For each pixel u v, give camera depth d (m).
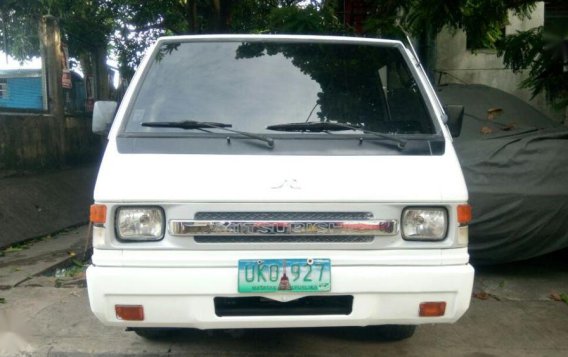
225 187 3.12
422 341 4.24
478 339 4.30
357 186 3.17
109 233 3.11
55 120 10.60
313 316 3.18
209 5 12.77
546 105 8.66
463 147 5.61
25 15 10.45
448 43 9.78
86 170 11.20
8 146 9.02
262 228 3.11
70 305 4.91
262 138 3.39
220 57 4.00
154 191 3.10
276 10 7.76
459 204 3.23
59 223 8.33
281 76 3.93
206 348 4.04
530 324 4.59
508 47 8.03
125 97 3.70
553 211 5.29
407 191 3.19
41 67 10.53
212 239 3.12
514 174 5.34
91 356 3.94
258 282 3.10
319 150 3.39
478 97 6.67
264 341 4.17
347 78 3.97
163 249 3.11
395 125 3.71
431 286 3.16
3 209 7.54
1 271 5.94
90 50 12.81
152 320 3.12
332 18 7.95
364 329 4.39
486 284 5.58
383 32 7.52
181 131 3.48
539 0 7.57
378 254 3.17
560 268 6.08
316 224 3.13
